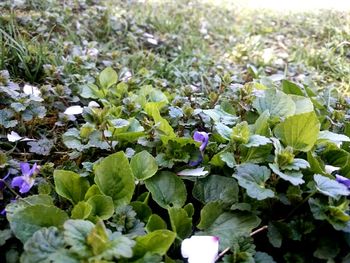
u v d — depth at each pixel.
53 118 0.25
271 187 0.18
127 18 0.44
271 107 0.24
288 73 0.40
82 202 0.16
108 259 0.12
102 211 0.17
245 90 0.25
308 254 0.17
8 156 0.21
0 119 0.21
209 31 0.51
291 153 0.18
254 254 0.16
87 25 0.40
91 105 0.24
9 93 0.23
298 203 0.18
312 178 0.19
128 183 0.18
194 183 0.20
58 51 0.33
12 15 0.35
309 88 0.30
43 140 0.22
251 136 0.19
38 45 0.32
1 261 0.15
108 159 0.18
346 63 0.44
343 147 0.23
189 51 0.42
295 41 0.51
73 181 0.18
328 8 0.64
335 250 0.17
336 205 0.17
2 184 0.18
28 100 0.22
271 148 0.20
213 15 0.57
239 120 0.24
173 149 0.20
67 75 0.29
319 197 0.18
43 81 0.30
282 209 0.19
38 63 0.30
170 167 0.19
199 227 0.17
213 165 0.20
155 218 0.17
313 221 0.17
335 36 0.50
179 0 0.60
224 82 0.28
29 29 0.36
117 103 0.26
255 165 0.18
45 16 0.38
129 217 0.17
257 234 0.18
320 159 0.20
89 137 0.20
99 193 0.17
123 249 0.13
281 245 0.18
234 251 0.16
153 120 0.24
